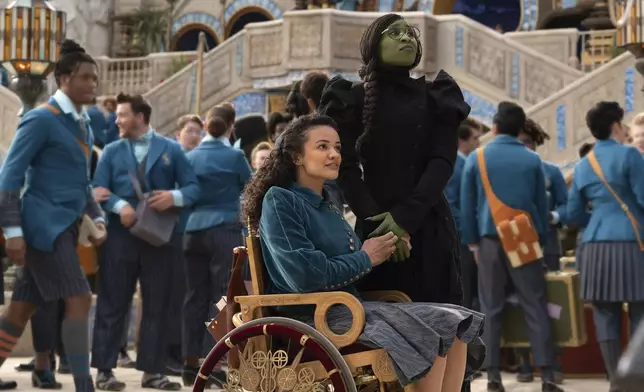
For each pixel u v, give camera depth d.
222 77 27.38
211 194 11.13
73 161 8.84
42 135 8.67
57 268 8.62
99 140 15.95
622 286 10.12
